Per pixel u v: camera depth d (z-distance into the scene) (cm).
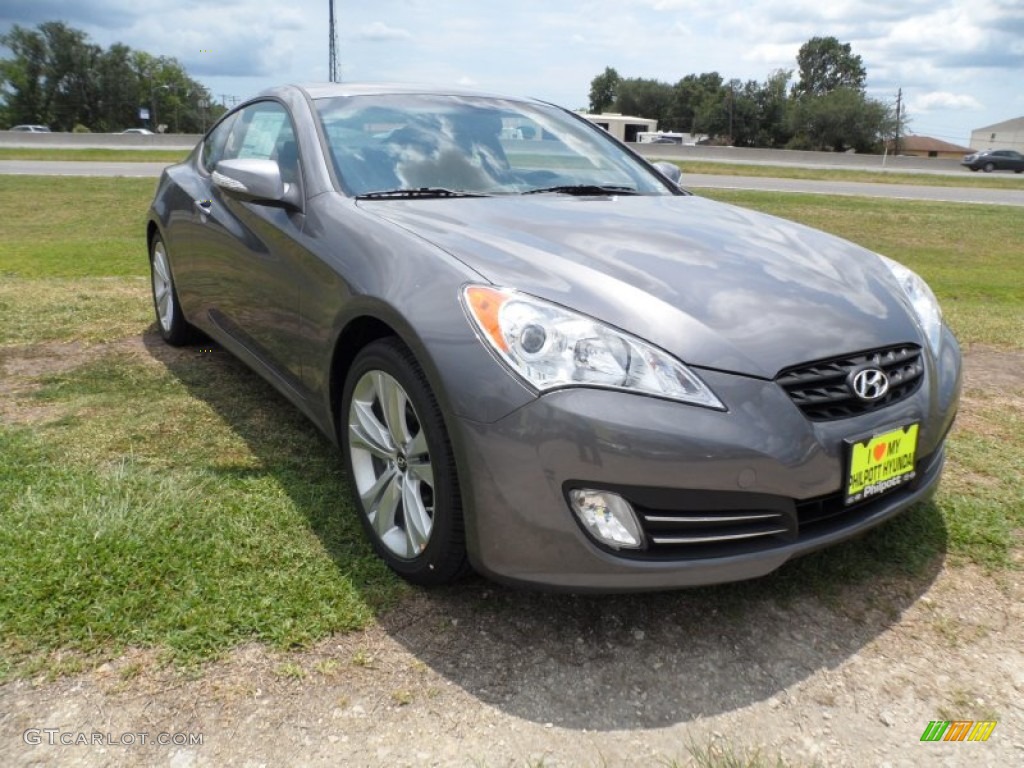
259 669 194
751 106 7462
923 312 256
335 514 263
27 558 225
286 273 283
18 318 502
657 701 191
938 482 240
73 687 185
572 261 222
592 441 185
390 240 239
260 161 291
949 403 234
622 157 363
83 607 208
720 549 198
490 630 212
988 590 236
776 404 195
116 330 482
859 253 279
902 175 2817
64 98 7750
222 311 361
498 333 196
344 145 300
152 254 457
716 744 179
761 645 212
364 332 249
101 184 1705
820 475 199
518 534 195
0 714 178
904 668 204
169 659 194
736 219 292
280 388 307
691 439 186
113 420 338
